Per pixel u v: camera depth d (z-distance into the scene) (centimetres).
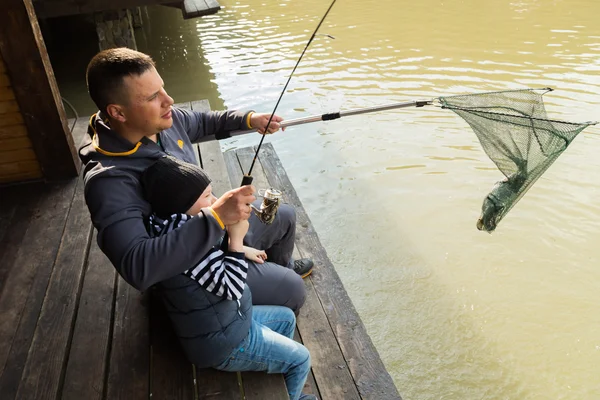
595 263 445
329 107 679
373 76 757
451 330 387
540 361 364
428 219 497
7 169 360
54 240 307
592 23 932
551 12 991
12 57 331
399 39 884
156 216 192
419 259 452
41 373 224
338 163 575
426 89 712
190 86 750
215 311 194
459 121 643
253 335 204
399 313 401
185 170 188
